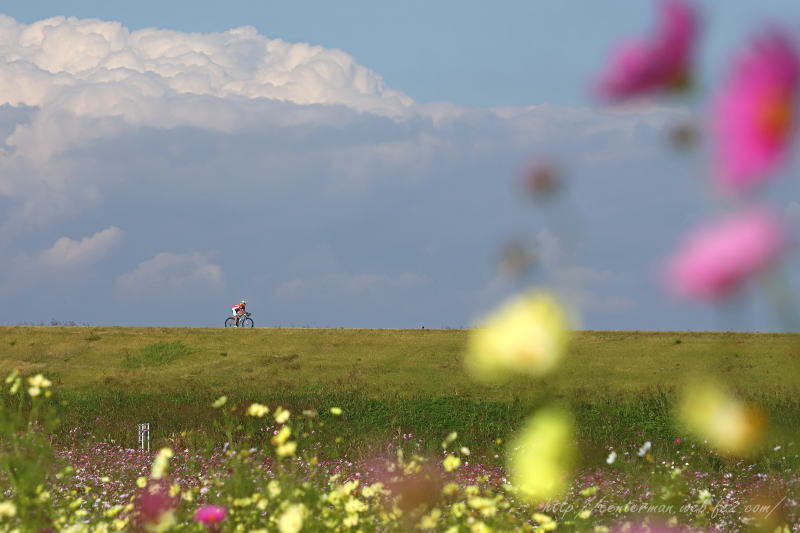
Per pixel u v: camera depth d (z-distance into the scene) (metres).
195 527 17.72
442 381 71.00
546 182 5.37
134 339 87.06
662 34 3.77
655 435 48.25
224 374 77.19
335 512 18.80
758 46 3.48
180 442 47.47
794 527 20.44
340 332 88.50
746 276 3.34
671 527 21.50
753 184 3.46
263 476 21.95
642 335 79.25
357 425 55.50
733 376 60.84
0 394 63.53
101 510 24.56
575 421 49.94
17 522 17.80
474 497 19.38
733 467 33.09
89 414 60.59
